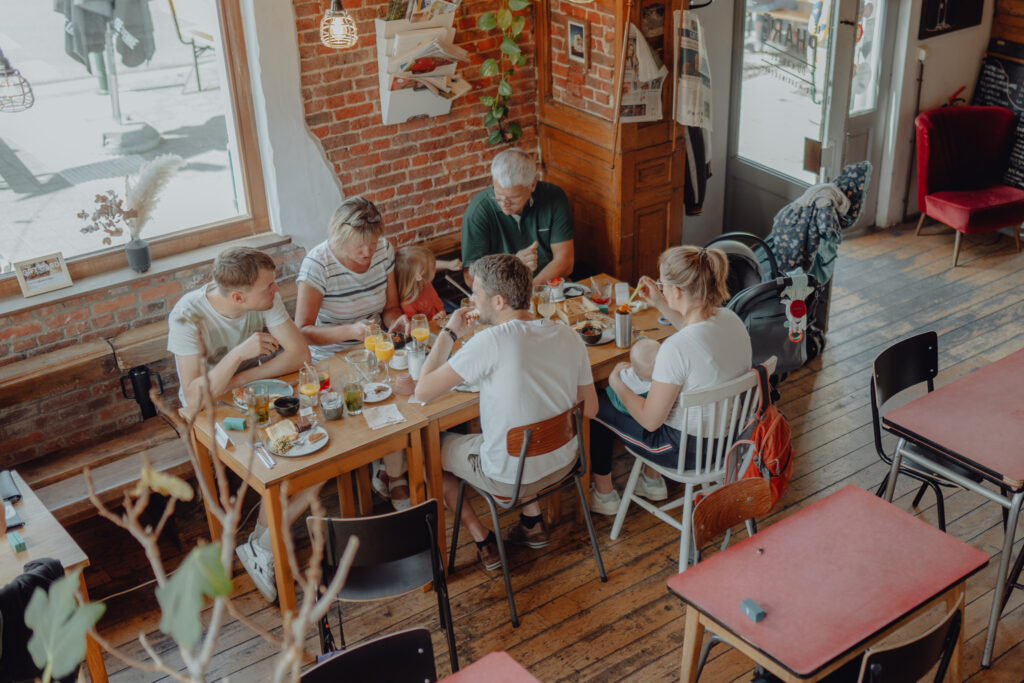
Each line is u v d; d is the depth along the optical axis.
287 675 3.46
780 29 5.81
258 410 3.57
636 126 5.03
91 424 4.39
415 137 5.13
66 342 4.29
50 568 2.78
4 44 3.93
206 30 4.39
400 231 5.32
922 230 7.04
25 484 3.38
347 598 3.23
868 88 6.63
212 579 1.08
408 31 4.76
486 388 3.46
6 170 4.08
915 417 3.57
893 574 2.78
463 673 2.58
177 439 4.29
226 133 4.63
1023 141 6.49
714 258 3.47
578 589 3.91
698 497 4.03
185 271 4.51
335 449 3.45
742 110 6.12
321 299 4.17
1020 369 3.88
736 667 3.48
